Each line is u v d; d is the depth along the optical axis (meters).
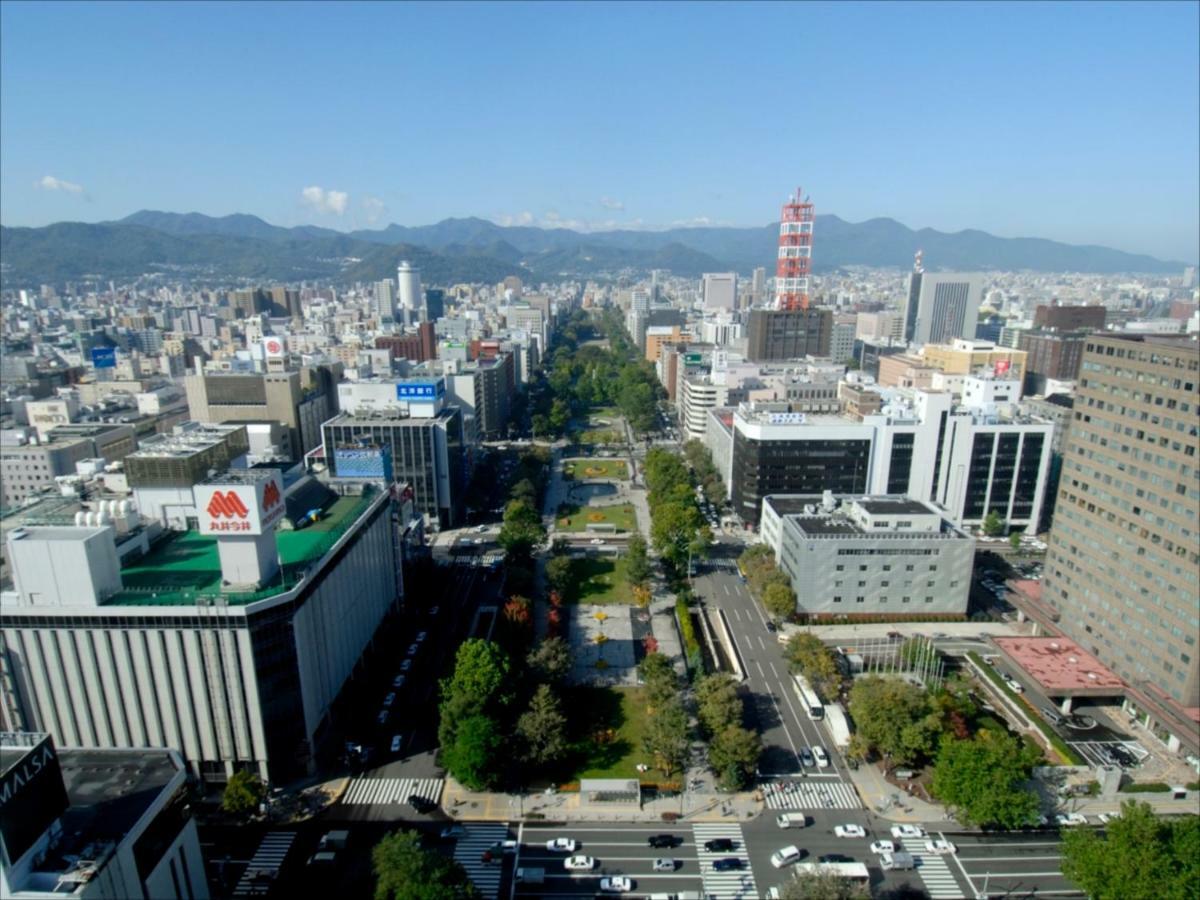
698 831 130.38
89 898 81.88
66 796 89.81
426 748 154.12
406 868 102.44
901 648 182.00
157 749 108.25
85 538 128.50
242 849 125.94
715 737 149.75
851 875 119.19
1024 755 132.62
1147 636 160.88
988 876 120.50
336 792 140.25
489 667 154.38
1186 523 149.88
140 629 130.62
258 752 138.12
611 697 172.00
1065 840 116.50
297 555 156.62
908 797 139.25
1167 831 111.88
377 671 182.38
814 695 167.62
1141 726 160.38
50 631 130.38
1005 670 180.25
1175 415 152.25
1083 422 181.50
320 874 119.69
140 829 92.75
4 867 78.88
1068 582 188.38
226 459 190.25
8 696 133.12
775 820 133.25
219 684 133.75
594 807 136.25
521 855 125.12
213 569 148.38
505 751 140.88
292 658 139.75
